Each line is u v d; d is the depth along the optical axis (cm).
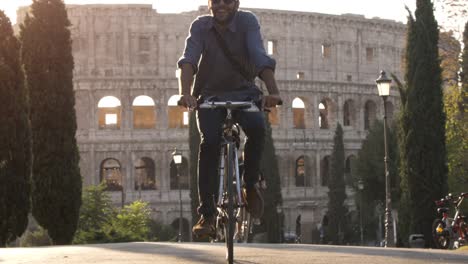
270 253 1672
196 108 1217
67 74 5231
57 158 5097
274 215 8894
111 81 12212
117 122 13050
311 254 1636
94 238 5200
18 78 4072
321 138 13188
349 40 13712
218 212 1220
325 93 13312
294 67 13175
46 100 5128
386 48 14175
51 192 5059
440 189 5419
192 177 9056
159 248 1880
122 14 12356
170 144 12319
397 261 1435
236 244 2119
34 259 1527
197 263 1417
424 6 5478
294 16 13188
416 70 5441
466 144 6912
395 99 14100
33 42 5197
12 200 4062
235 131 1245
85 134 12138
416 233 5416
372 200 10538
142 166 12512
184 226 12431
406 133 5494
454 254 1638
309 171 13150
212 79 1268
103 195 6300
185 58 1227
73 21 12250
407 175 5478
